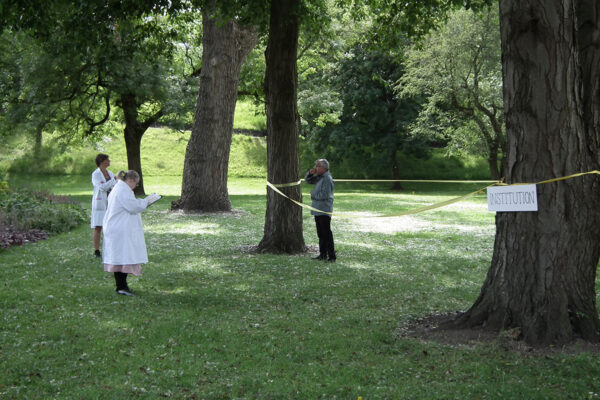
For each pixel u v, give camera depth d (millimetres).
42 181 49281
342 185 52406
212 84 21234
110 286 8461
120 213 7898
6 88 28656
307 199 32625
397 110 47156
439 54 35250
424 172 55812
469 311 6277
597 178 5797
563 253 5598
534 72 5516
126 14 10984
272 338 5988
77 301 7516
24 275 9047
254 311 7191
